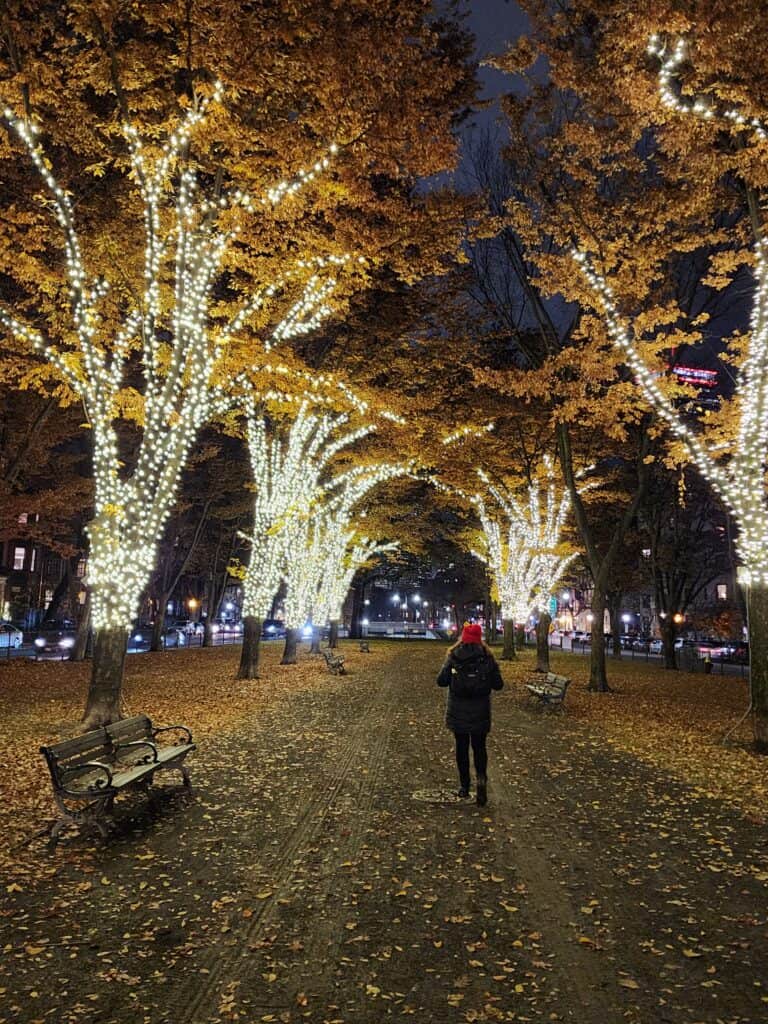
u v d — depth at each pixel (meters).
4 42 10.21
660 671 31.42
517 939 4.70
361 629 59.09
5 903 5.19
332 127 10.05
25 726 12.31
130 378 19.00
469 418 21.08
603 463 31.08
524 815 7.50
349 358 18.66
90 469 29.61
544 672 26.84
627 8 10.12
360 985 4.12
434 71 10.04
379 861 6.09
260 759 10.09
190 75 9.92
